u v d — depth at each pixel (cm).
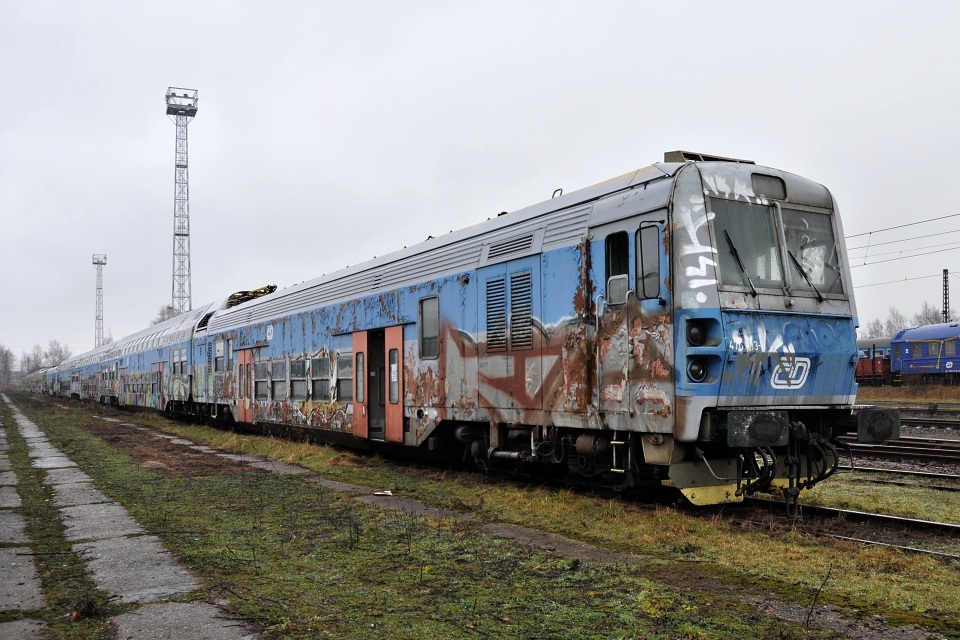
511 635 409
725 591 489
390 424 1254
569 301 849
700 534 662
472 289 1038
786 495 732
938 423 1833
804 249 785
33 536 706
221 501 883
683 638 399
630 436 773
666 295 716
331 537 671
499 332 976
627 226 771
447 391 1091
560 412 856
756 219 758
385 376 1279
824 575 527
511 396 948
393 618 441
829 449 779
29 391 11456
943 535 671
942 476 992
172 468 1234
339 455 1345
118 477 1119
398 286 1245
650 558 584
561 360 858
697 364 697
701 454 701
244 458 1399
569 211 875
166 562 589
